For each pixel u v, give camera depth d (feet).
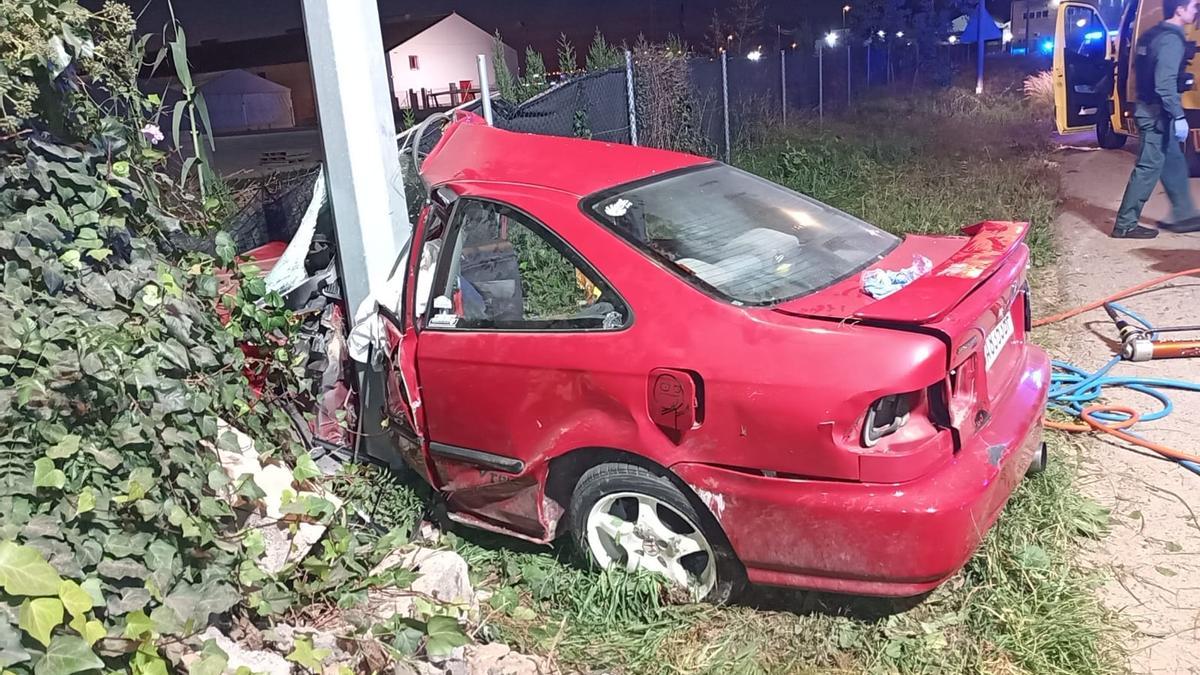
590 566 10.82
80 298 8.79
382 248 13.61
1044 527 11.08
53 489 7.06
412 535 12.30
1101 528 11.30
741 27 57.98
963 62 92.17
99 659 6.19
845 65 64.28
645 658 9.67
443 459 11.57
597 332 9.77
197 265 10.98
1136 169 24.31
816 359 8.54
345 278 13.80
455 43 178.09
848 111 56.24
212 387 10.00
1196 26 28.27
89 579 6.80
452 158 12.76
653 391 9.30
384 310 12.60
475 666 9.26
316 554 10.03
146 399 8.32
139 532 7.46
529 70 34.42
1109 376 15.76
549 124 29.40
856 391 8.29
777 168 36.47
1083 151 41.32
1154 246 23.88
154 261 9.99
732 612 10.15
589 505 10.41
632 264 9.87
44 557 6.62
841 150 39.37
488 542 12.16
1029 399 10.31
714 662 9.48
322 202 14.57
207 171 11.57
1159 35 23.18
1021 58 92.22
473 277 11.80
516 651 9.96
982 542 10.24
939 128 48.85
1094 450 13.34
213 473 8.79
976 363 9.09
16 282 8.19
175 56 10.95
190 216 11.58
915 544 8.41
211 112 161.48
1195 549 10.80
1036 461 11.46
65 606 6.05
